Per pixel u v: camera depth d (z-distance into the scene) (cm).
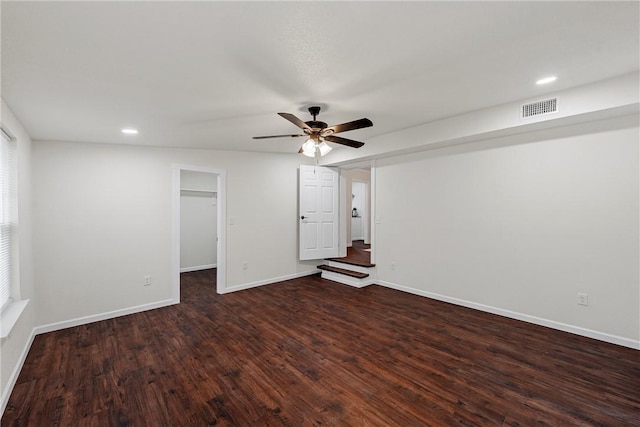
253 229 521
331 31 172
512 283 362
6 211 274
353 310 399
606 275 296
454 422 191
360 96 275
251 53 194
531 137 341
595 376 238
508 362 262
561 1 152
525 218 349
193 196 678
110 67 204
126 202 405
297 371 253
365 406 208
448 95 282
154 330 345
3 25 154
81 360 276
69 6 142
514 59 214
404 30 174
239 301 445
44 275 349
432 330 331
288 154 561
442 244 430
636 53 210
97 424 194
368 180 862
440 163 430
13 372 239
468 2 150
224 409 206
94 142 385
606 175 295
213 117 314
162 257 430
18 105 258
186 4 144
